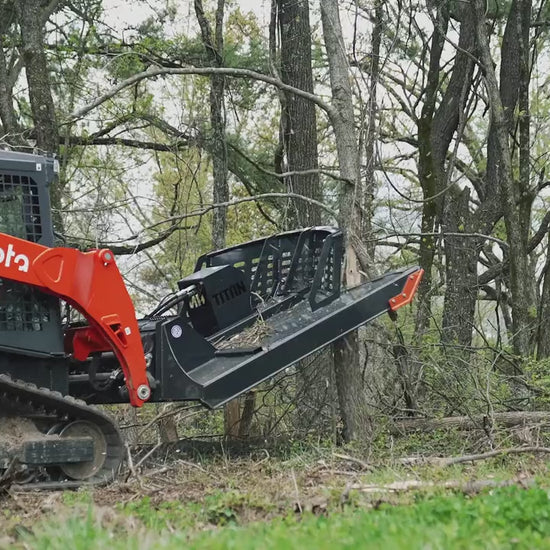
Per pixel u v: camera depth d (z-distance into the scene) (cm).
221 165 2112
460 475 978
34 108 1778
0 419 1041
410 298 1316
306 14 2064
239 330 1284
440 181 2583
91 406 1077
